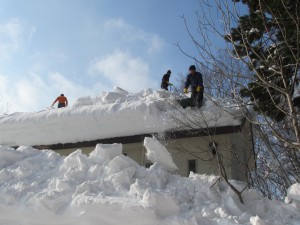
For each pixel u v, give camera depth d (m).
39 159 8.52
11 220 6.59
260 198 7.11
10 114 13.86
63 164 8.01
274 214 6.53
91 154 8.08
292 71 8.16
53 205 6.46
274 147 12.91
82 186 6.83
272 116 8.88
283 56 7.72
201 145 11.01
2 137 12.90
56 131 12.31
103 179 7.24
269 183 15.73
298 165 10.20
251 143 13.37
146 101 11.82
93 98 13.38
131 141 11.38
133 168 7.50
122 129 11.52
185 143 11.20
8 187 7.25
